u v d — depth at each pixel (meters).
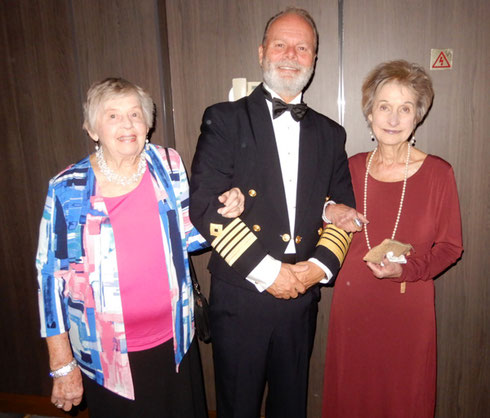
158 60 2.04
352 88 2.01
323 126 1.62
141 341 1.43
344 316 1.74
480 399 2.18
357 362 1.75
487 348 2.13
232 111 1.51
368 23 1.93
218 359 1.59
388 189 1.67
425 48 1.91
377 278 1.67
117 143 1.33
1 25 2.12
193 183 1.45
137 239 1.38
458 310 2.12
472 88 1.91
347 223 1.49
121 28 2.04
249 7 2.00
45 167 2.26
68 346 1.43
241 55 2.05
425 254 1.66
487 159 1.96
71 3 2.05
